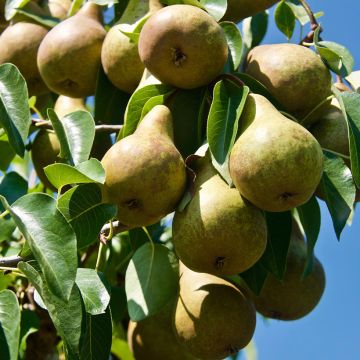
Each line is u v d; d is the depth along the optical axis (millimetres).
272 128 723
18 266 689
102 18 987
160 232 1026
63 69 932
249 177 718
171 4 858
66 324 673
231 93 787
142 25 863
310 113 850
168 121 793
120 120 938
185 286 828
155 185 732
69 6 1078
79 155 845
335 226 797
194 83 818
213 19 809
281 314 915
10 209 667
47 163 979
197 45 788
